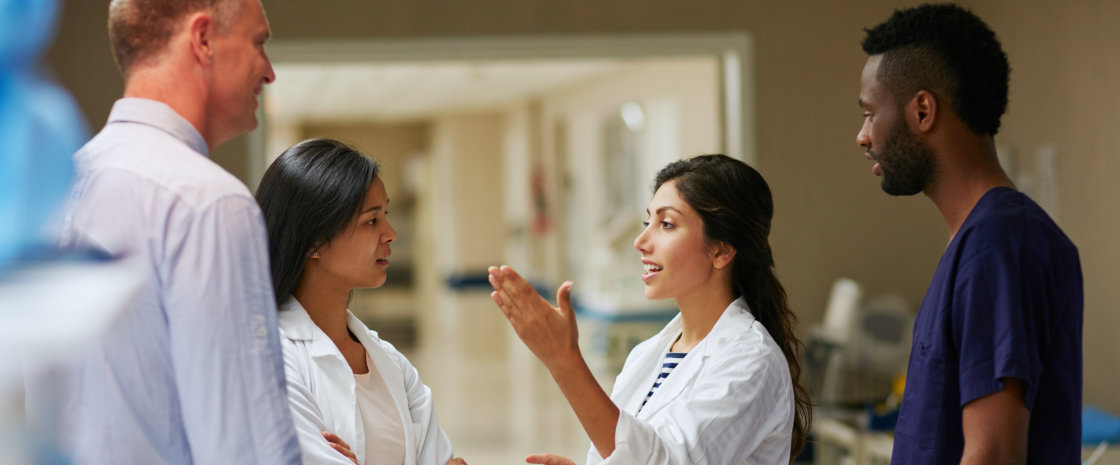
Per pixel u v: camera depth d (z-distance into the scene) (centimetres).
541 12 532
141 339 123
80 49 505
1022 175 528
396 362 200
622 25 536
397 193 2062
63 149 53
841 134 551
